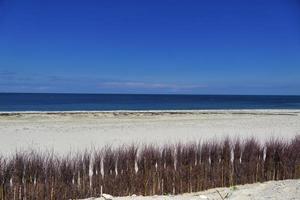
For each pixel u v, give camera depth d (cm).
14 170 694
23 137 1847
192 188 806
